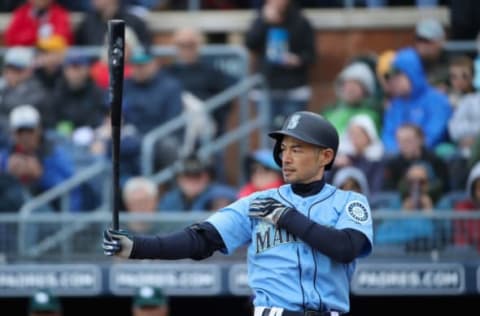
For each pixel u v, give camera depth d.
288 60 49.28
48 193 44.66
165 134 46.38
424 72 47.22
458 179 43.25
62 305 46.75
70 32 51.66
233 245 24.28
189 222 41.34
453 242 40.75
